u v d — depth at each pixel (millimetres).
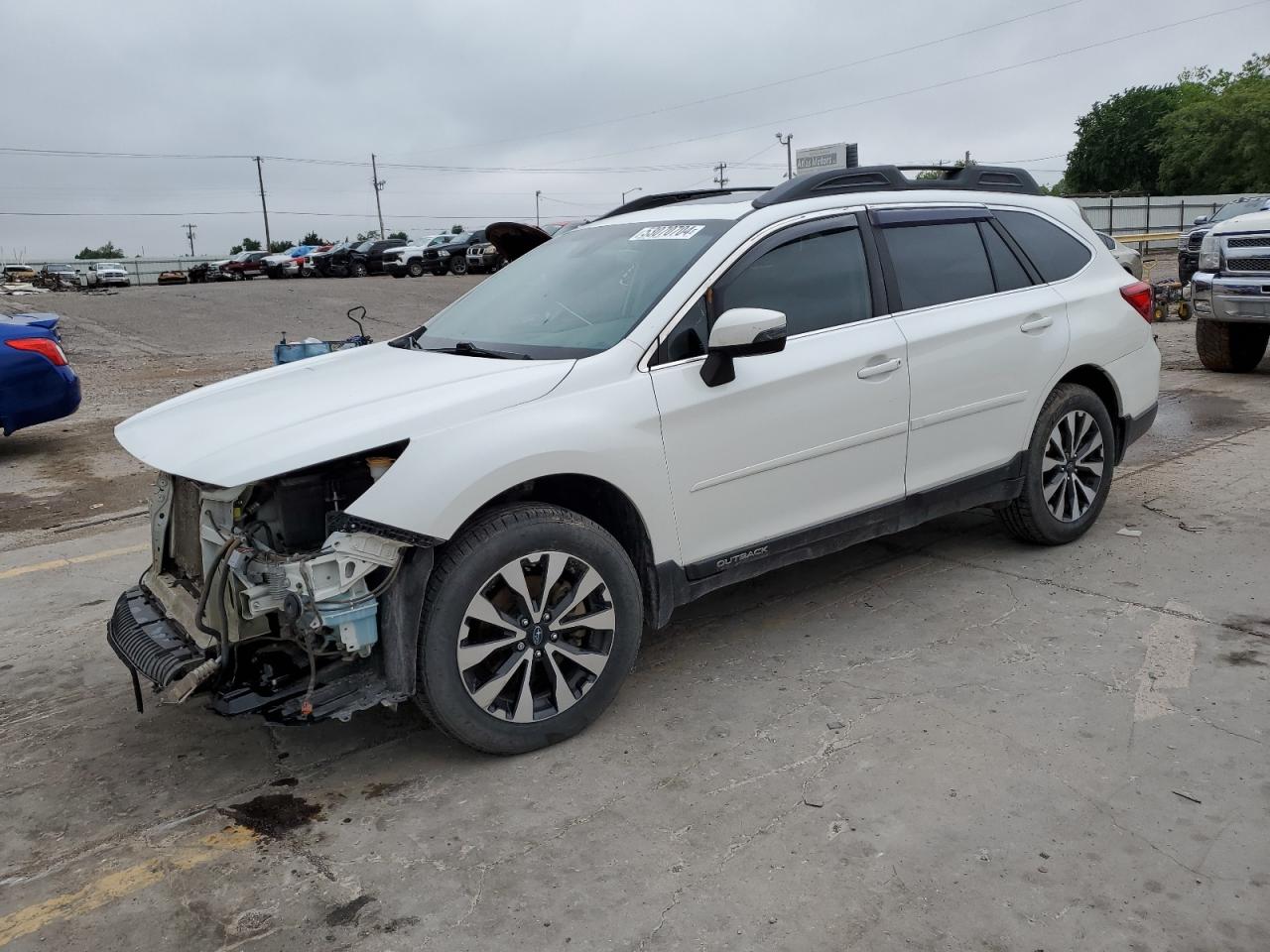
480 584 3176
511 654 3320
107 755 3562
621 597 3477
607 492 3559
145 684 4117
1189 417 8281
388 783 3295
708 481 3689
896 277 4309
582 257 4289
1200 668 3785
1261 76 62781
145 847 2996
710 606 4684
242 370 14945
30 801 3273
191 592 3434
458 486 3072
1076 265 5113
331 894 2734
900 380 4191
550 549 3289
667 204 4746
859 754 3309
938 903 2582
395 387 3457
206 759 3512
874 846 2824
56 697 4039
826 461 4023
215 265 45562
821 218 4141
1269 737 3289
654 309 3633
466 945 2516
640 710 3705
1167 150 61969
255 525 3104
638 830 2959
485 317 4223
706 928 2533
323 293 28625
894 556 5207
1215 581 4621
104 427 10414
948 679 3805
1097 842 2795
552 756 3408
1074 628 4203
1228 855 2717
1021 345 4664
